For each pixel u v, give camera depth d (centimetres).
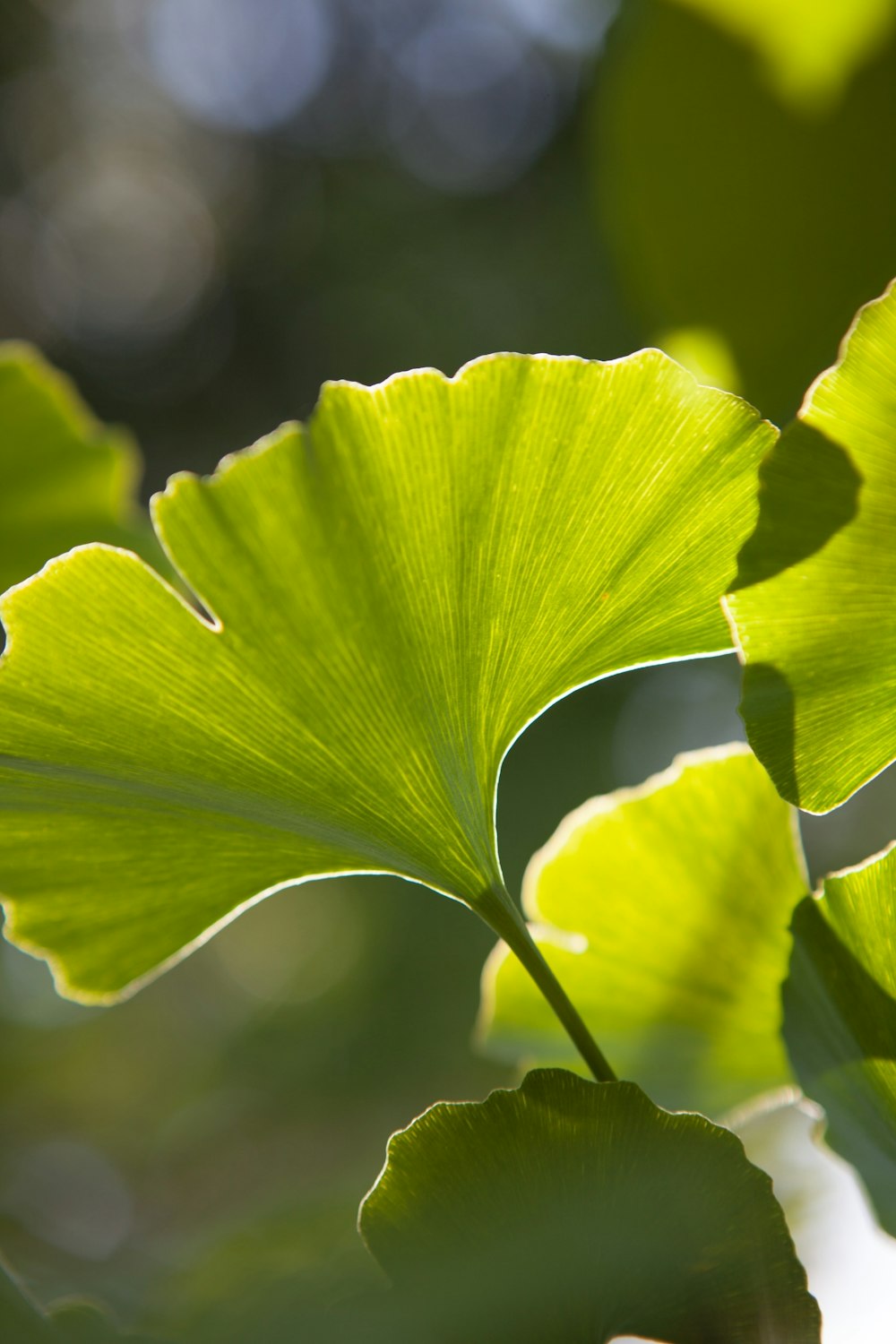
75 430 42
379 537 32
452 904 178
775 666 32
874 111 38
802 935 33
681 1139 31
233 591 32
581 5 184
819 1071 33
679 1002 36
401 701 33
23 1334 31
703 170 38
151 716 33
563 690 33
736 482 32
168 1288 34
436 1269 32
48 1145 128
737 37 38
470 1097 167
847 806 132
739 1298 32
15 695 32
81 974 34
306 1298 32
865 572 31
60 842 33
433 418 32
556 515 32
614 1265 32
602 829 35
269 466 32
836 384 31
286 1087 170
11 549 42
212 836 33
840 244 38
